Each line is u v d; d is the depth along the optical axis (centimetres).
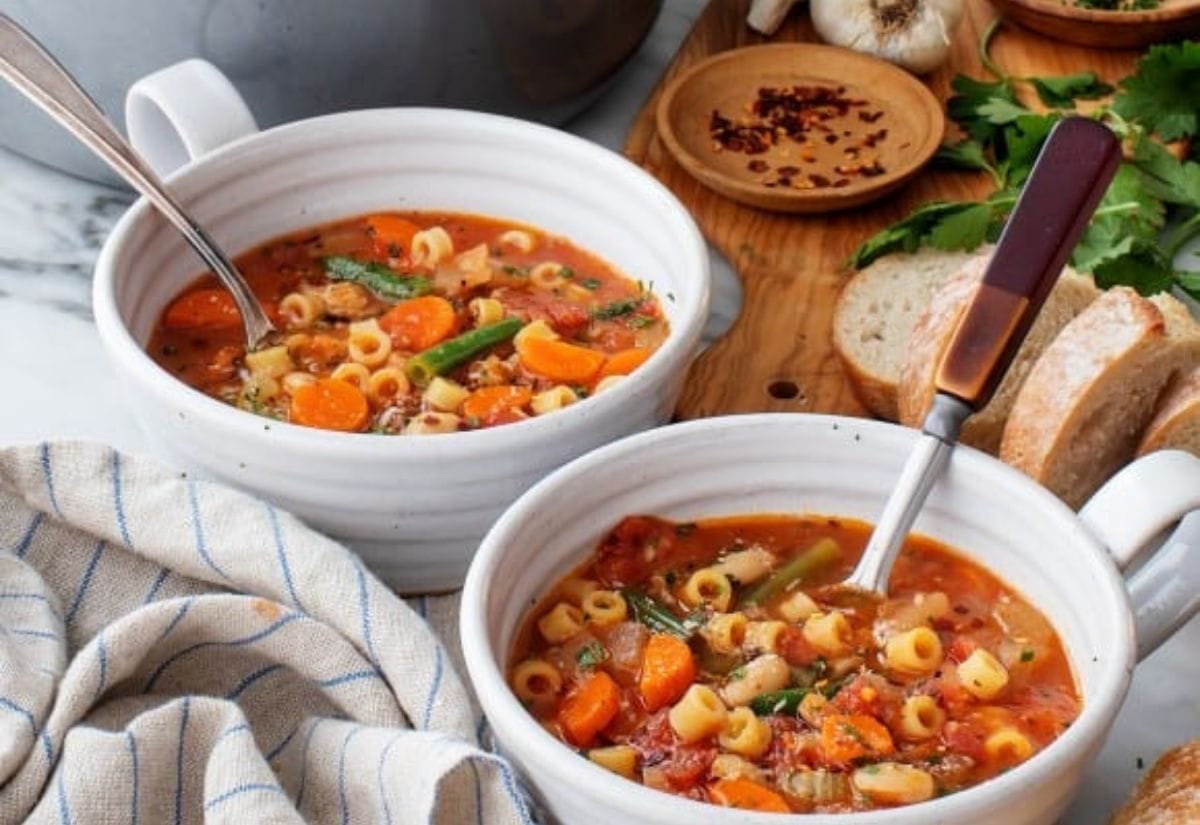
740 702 215
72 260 319
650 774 206
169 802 215
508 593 219
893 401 281
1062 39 372
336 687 228
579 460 229
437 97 314
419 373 267
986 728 211
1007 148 339
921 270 304
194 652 234
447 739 210
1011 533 229
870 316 294
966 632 225
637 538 234
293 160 286
